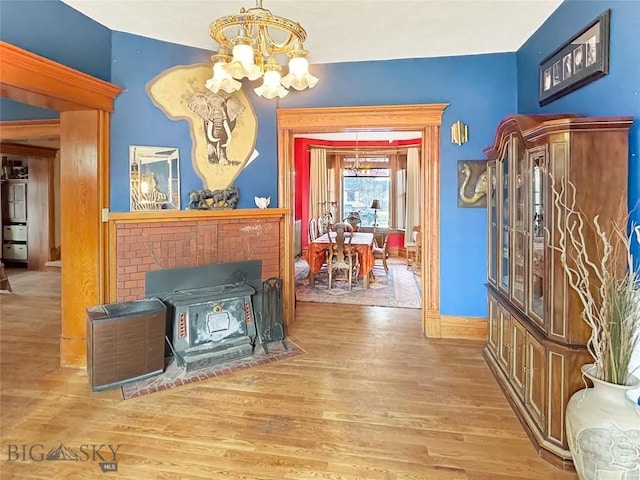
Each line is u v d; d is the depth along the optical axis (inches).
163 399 108.7
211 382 119.0
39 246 294.7
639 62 79.0
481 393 112.9
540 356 88.7
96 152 122.7
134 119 132.1
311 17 119.6
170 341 130.9
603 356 72.4
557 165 81.7
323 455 85.2
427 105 150.2
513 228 108.7
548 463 82.4
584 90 99.8
